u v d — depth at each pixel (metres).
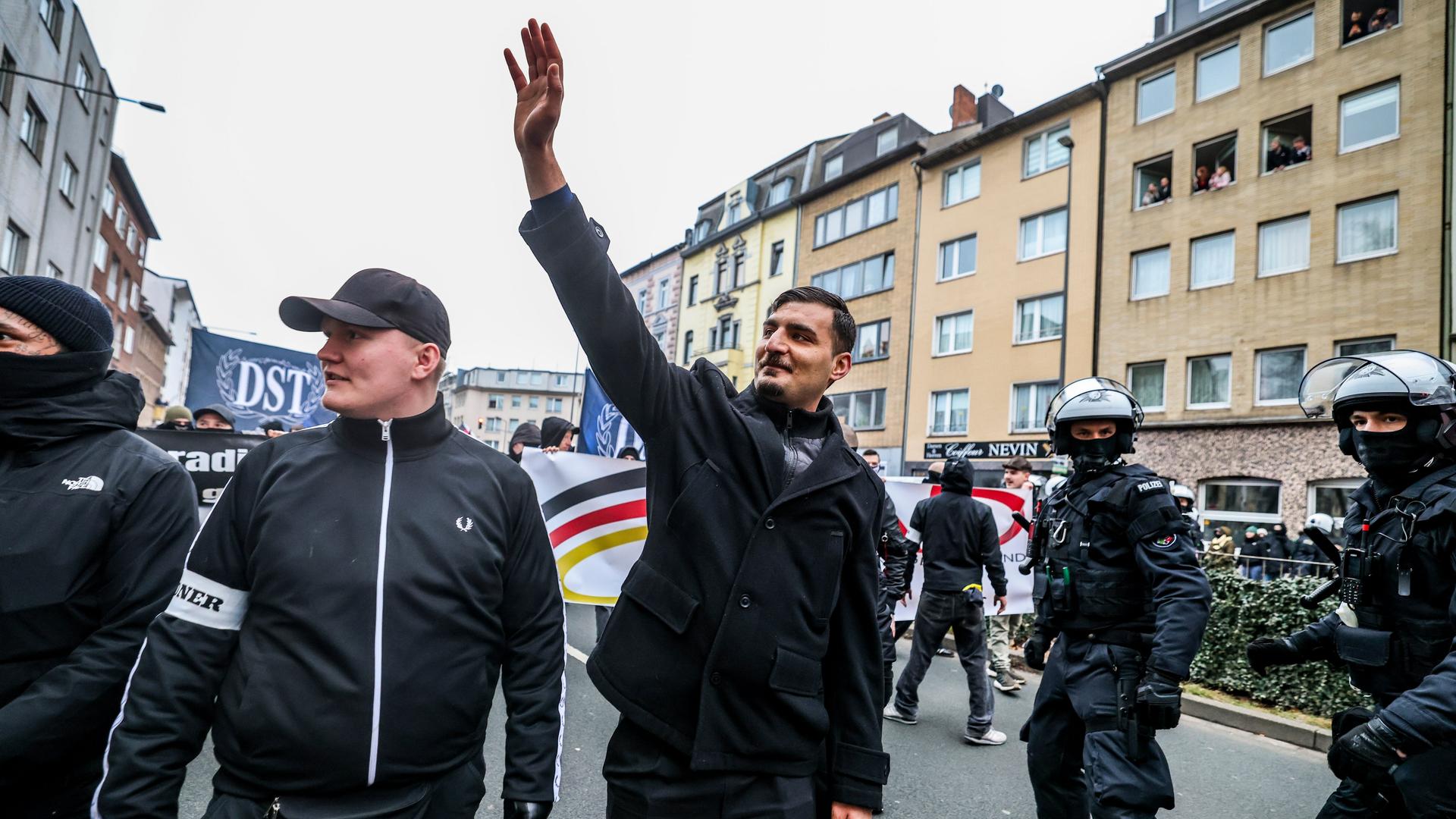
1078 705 2.68
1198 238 18.77
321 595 1.57
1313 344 16.58
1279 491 16.67
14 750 1.56
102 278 29.50
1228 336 17.89
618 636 1.79
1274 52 17.94
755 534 1.74
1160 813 4.01
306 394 8.48
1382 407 2.45
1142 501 2.71
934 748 4.81
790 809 1.69
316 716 1.51
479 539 1.74
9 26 16.44
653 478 1.85
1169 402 18.80
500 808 3.52
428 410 1.83
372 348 1.72
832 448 1.89
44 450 1.79
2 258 17.28
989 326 23.02
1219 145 18.70
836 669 1.88
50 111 19.12
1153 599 2.60
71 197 21.31
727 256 35.53
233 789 1.53
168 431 5.52
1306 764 4.91
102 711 1.69
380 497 1.68
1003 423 22.22
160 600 1.79
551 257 1.61
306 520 1.62
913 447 24.80
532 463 5.01
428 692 1.61
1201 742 5.31
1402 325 15.44
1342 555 2.62
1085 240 20.88
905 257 26.19
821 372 1.96
